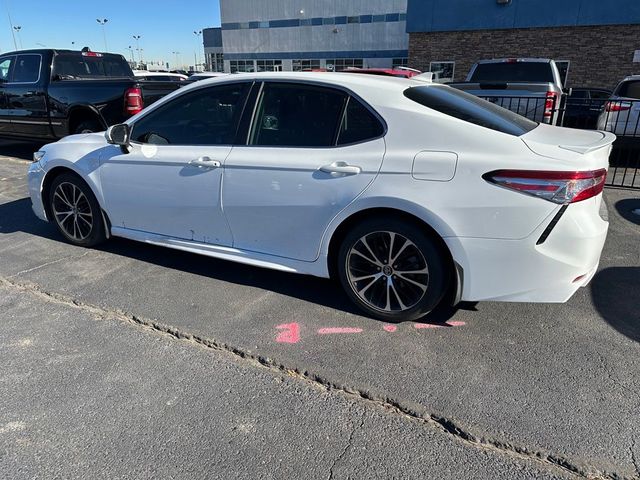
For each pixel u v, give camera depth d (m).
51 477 2.08
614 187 7.07
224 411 2.47
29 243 4.83
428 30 18.44
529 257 2.81
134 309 3.49
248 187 3.48
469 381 2.68
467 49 18.20
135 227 4.24
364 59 34.41
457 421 2.38
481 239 2.85
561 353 2.93
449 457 2.17
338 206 3.16
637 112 8.34
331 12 34.34
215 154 3.61
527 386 2.63
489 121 3.13
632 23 15.77
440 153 2.91
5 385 2.67
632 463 2.12
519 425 2.34
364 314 3.40
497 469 2.10
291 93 3.43
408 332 3.18
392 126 3.07
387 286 3.23
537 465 2.12
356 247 3.24
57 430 2.35
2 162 8.95
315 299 3.63
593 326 3.24
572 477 2.06
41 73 8.41
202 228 3.84
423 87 3.43
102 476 2.08
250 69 38.34
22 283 3.92
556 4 16.52
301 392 2.61
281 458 2.17
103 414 2.45
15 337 3.13
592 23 16.22
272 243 3.55
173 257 4.46
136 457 2.18
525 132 3.12
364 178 3.07
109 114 7.77
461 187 2.84
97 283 3.92
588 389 2.60
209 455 2.19
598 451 2.18
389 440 2.27
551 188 2.69
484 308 3.48
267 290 3.79
